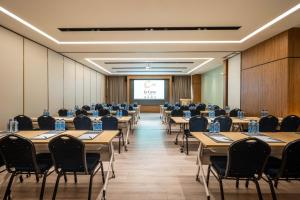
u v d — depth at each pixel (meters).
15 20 5.49
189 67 14.19
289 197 3.43
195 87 18.70
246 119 6.56
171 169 4.62
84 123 5.41
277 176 2.81
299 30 6.18
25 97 6.93
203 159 3.59
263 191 3.62
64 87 10.04
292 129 5.24
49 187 3.75
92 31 6.38
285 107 6.27
